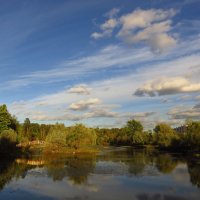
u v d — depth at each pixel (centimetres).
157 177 5694
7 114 11981
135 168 7006
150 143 17912
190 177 5625
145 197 4156
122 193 4403
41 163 8212
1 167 7362
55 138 13075
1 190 4694
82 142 12900
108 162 8356
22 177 5859
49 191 4600
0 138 10131
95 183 5159
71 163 8175
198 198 4072
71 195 4328
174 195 4244
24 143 14712
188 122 11888
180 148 12731
